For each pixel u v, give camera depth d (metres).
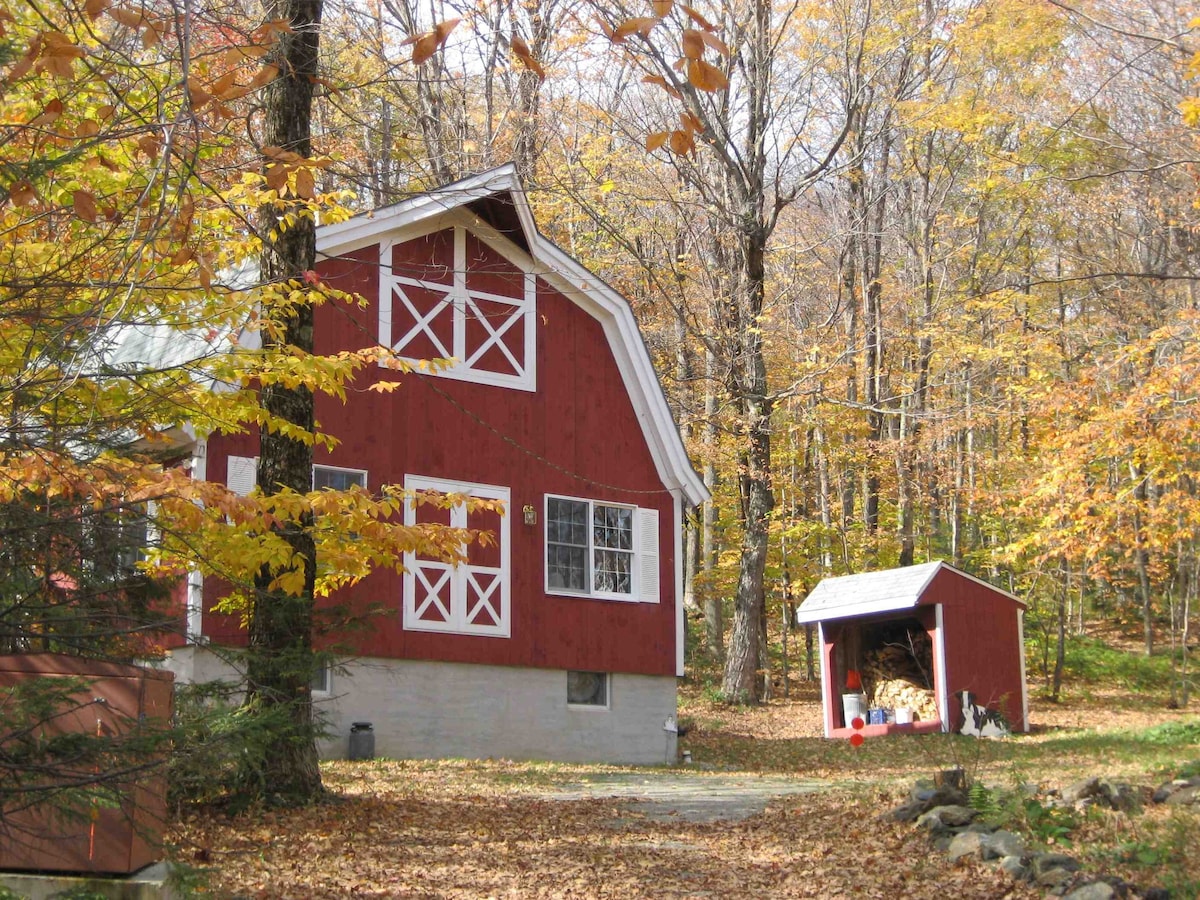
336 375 10.84
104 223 7.98
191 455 17.53
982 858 10.70
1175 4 16.00
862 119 33.56
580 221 31.11
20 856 7.57
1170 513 18.41
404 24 20.80
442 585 20.20
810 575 36.91
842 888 10.26
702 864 11.27
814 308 42.06
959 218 35.41
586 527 22.06
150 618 7.96
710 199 28.98
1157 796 12.37
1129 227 30.33
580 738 21.52
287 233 12.61
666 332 33.31
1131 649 41.28
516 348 21.59
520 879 10.48
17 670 7.48
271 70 6.22
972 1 27.84
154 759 6.48
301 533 11.19
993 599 28.19
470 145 25.95
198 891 8.57
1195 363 17.47
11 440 6.28
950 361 34.81
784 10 30.69
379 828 12.15
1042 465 19.97
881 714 27.70
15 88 7.23
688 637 40.16
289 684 12.38
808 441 38.62
